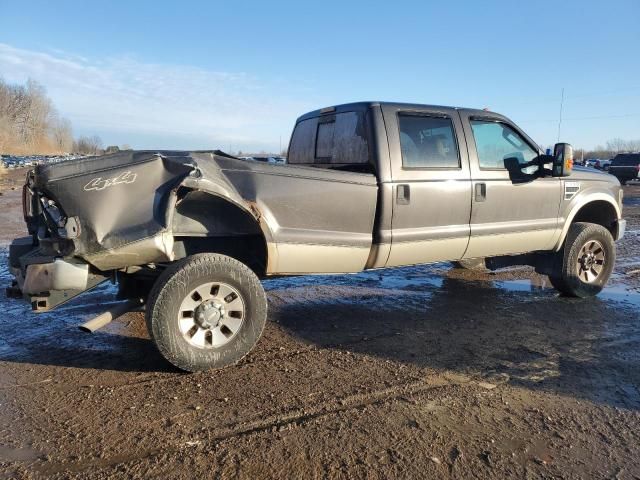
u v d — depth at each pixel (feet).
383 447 9.78
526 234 19.39
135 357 14.24
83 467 9.05
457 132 17.84
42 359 14.06
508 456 9.57
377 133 16.28
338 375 13.05
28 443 9.79
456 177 17.48
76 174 12.12
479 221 18.20
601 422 10.90
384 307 19.61
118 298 15.78
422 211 16.85
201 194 13.46
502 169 18.70
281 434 10.19
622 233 22.54
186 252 15.07
